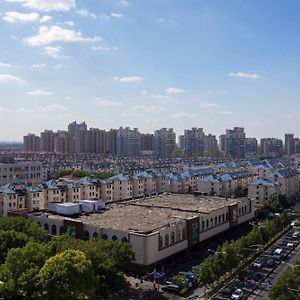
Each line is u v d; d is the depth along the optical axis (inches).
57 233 6781.5
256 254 6840.6
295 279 4426.7
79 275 4153.5
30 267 4443.9
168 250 6235.2
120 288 4891.7
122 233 6003.9
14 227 6067.9
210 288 5378.9
